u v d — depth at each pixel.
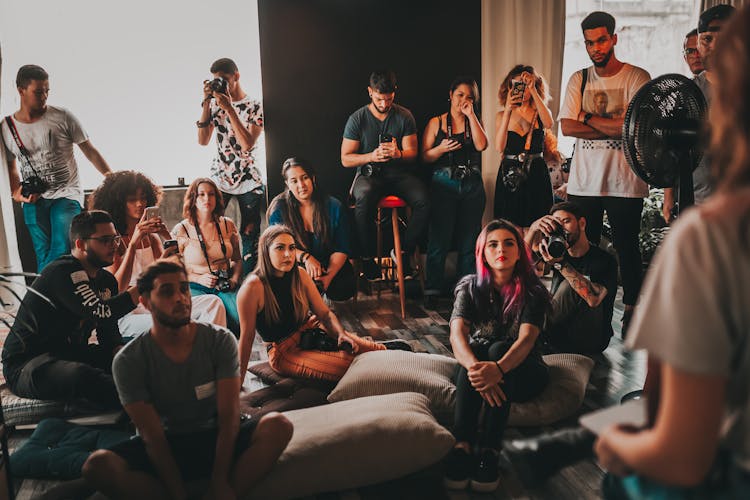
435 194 4.93
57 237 4.79
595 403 3.30
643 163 2.94
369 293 5.21
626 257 4.25
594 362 3.65
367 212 4.82
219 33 5.18
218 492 2.26
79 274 3.07
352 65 5.14
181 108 5.23
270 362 3.46
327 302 5.00
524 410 3.05
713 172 0.92
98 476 2.23
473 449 2.68
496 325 2.93
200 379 2.38
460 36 5.25
